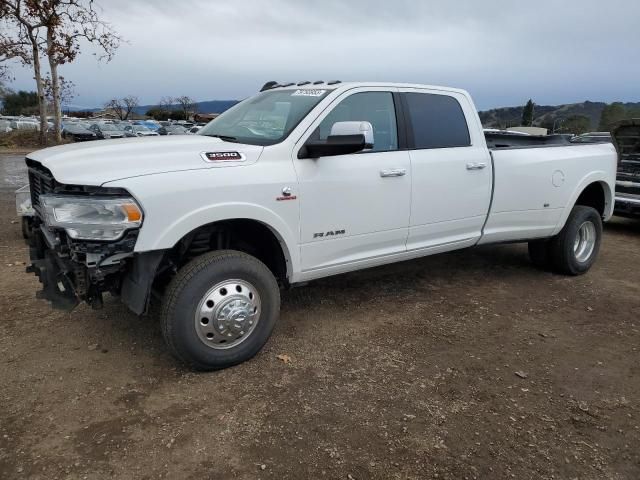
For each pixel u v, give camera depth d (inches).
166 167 130.9
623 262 266.8
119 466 104.7
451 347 159.9
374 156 168.4
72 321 170.4
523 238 217.0
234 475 103.0
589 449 113.5
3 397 127.2
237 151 142.9
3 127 1419.8
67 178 123.2
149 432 115.5
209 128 181.0
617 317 188.2
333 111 160.9
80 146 143.4
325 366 146.2
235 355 141.6
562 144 237.6
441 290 211.3
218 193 134.3
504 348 160.6
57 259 143.2
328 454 109.5
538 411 127.0
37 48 1051.3
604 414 126.7
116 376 138.3
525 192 210.4
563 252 228.8
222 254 137.5
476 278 228.7
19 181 571.8
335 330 169.9
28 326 166.2
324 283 214.4
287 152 149.3
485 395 133.3
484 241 207.2
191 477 102.3
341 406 126.6
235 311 138.2
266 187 142.6
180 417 121.1
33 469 103.2
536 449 112.9
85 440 112.2
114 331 164.1
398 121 177.0
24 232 204.7
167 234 127.9
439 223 188.2
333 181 156.9
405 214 176.9
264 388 134.1
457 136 193.0
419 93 184.7
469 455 110.3
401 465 106.8
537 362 152.1
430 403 129.0
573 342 166.4
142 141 145.5
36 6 982.4
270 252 160.7
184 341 133.1
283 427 118.1
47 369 140.8
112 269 128.3
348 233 163.9
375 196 167.5
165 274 147.6
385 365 147.5
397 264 245.6
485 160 197.5
